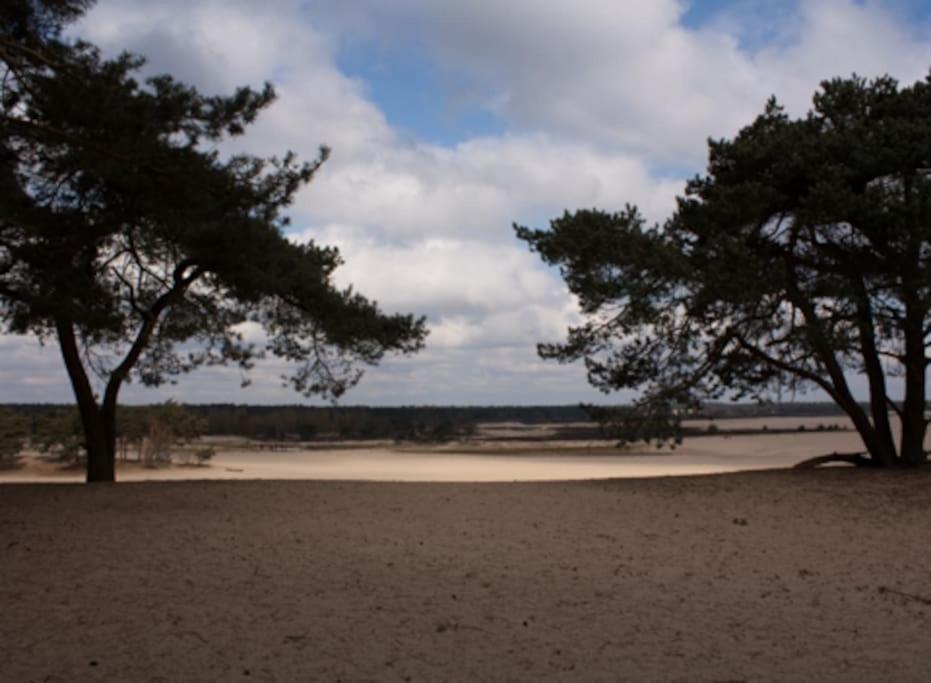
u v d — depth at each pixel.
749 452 68.69
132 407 45.53
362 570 8.48
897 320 16.58
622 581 8.07
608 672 5.27
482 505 13.95
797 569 8.75
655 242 15.91
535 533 11.10
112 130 11.37
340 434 117.31
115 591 7.36
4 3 11.01
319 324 18.44
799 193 17.36
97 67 11.74
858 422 18.72
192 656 5.49
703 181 18.25
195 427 47.16
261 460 55.72
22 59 11.40
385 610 6.82
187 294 18.56
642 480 18.64
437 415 142.88
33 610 6.64
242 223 13.73
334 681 5.04
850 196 15.39
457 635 6.09
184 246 15.23
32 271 12.94
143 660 5.39
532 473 39.69
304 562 8.85
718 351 17.52
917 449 18.66
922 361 17.95
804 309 16.69
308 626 6.29
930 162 15.87
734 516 12.91
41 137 11.57
